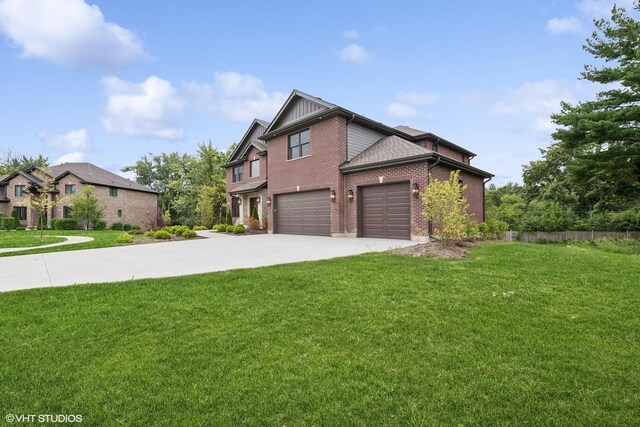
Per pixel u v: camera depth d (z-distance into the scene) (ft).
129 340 11.97
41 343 11.73
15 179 112.06
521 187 126.00
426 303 15.25
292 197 56.08
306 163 52.29
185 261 27.22
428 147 63.46
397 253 28.17
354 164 45.68
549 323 13.05
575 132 50.52
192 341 11.81
